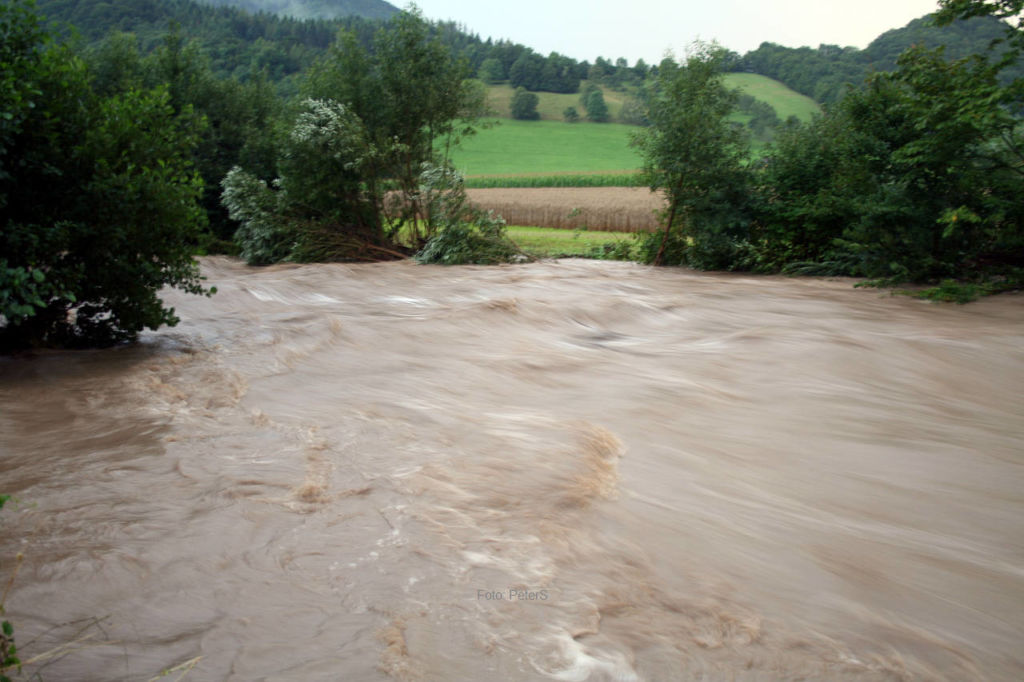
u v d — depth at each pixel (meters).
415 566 3.69
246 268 21.80
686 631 3.26
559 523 4.23
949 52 16.69
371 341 9.77
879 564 4.00
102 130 8.71
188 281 9.88
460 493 4.61
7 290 7.36
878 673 3.05
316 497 4.48
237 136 28.30
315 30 159.12
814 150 19.06
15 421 6.01
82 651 2.96
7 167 8.16
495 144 116.19
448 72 23.06
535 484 4.79
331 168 22.45
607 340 10.30
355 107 22.84
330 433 5.76
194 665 2.91
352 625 3.20
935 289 13.51
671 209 20.59
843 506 4.77
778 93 119.06
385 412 6.40
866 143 17.33
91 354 8.79
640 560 3.88
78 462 5.06
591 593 3.52
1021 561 4.11
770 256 19.27
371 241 23.75
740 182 19.47
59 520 4.12
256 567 3.65
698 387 7.55
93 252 8.78
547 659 3.02
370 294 14.75
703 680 2.95
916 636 3.34
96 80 26.56
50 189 8.54
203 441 5.54
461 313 11.56
